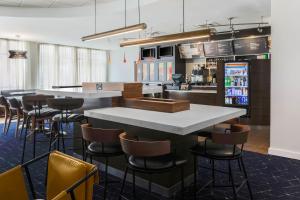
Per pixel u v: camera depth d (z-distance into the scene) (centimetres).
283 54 427
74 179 174
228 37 813
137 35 845
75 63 1113
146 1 529
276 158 422
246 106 701
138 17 625
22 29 750
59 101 379
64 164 184
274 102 441
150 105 333
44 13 618
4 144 512
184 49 921
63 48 1070
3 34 830
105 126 365
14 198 175
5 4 589
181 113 306
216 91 735
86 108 434
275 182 330
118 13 589
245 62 695
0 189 168
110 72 1255
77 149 416
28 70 973
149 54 1036
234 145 251
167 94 822
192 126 238
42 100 440
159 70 990
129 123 274
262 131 645
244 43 780
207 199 287
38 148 486
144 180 315
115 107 368
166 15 614
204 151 260
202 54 880
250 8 557
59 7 618
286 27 421
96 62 1196
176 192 302
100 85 429
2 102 620
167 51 976
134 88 390
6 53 915
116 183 330
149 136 308
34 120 515
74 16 616
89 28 741
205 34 448
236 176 349
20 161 411
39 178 339
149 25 714
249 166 386
